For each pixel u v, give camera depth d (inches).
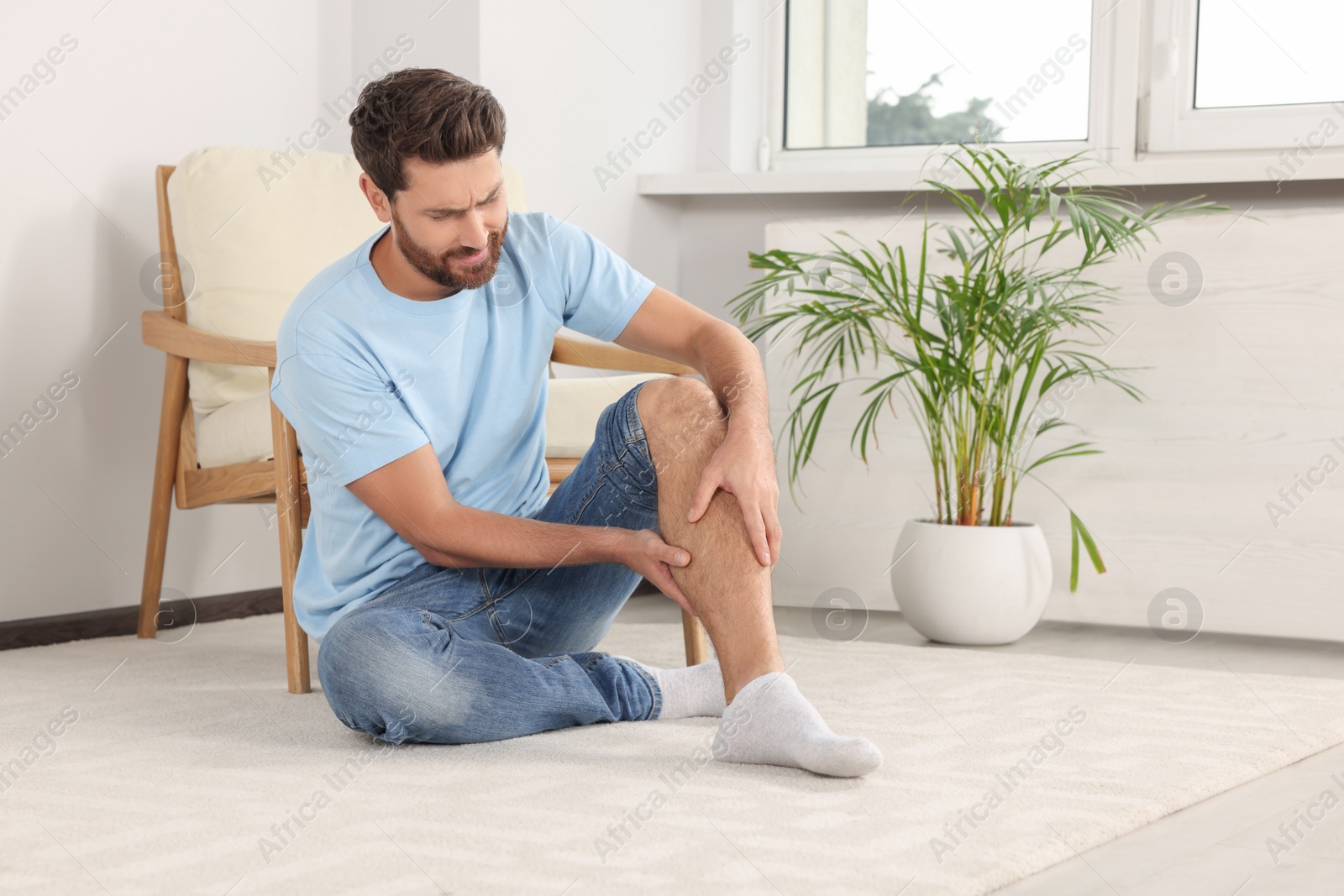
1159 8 105.8
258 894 35.1
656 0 116.3
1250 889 37.5
